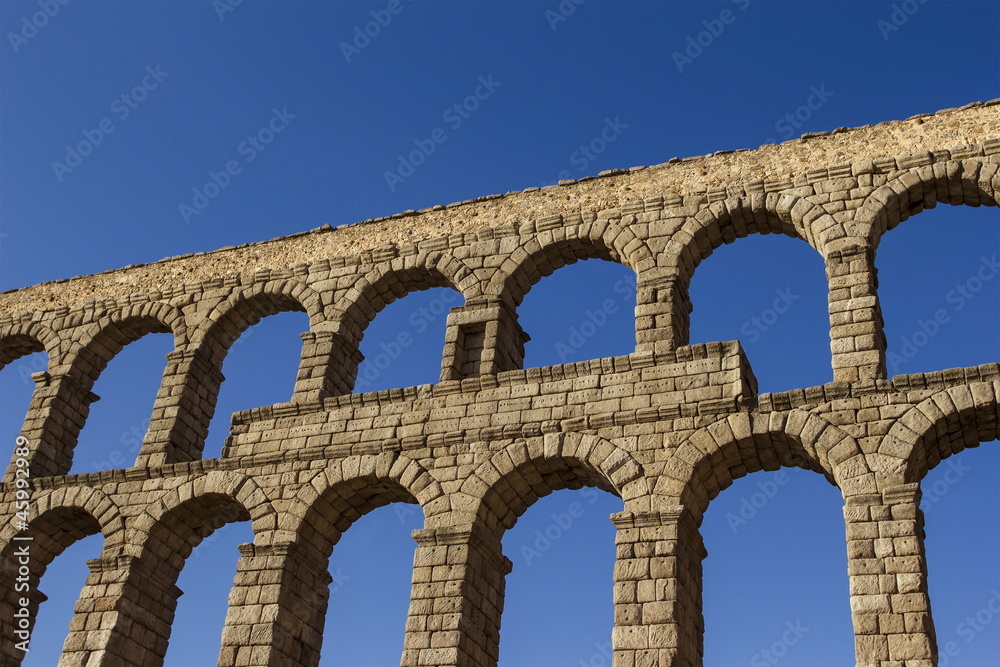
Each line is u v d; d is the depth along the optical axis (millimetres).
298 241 42125
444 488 32281
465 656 29594
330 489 33750
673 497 29578
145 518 35562
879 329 31641
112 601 34188
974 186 33562
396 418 34500
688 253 35750
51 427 41344
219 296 41781
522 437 32406
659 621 27609
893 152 35094
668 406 31172
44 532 38438
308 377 37312
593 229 36969
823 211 34469
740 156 37000
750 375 32281
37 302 45688
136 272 44562
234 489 34781
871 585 26312
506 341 36469
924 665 24766
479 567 31344
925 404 28688
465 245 38781
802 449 29656
